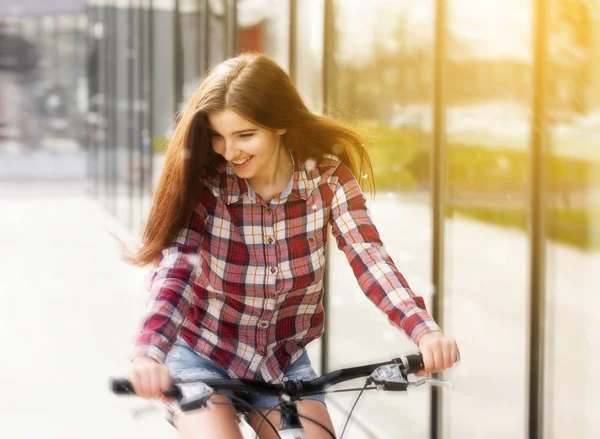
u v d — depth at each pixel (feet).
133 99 43.24
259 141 6.64
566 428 9.96
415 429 13.41
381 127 14.16
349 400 15.76
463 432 12.16
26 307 26.17
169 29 34.01
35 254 36.70
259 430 6.97
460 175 12.00
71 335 22.70
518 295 10.73
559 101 9.86
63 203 59.31
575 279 9.69
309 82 17.01
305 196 7.09
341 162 7.29
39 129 84.99
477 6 11.43
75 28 87.76
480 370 11.65
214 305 7.21
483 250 11.48
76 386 18.29
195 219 7.00
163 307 6.48
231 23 23.25
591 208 9.37
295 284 7.15
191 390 5.96
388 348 14.16
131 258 7.00
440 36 12.32
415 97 13.10
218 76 6.66
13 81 87.45
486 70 11.26
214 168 7.01
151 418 16.33
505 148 10.91
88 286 29.66
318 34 16.49
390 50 13.79
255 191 7.10
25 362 20.10
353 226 7.14
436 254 12.55
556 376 10.12
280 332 7.36
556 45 9.89
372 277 6.89
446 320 12.50
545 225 10.20
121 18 47.83
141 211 40.45
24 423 15.93
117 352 20.97
